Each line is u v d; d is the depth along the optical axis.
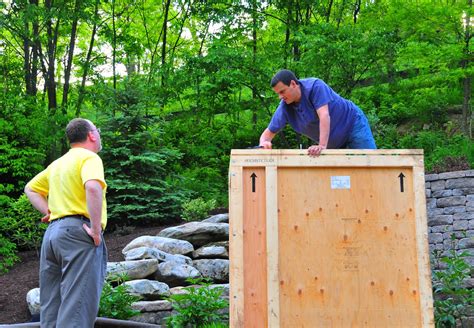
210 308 6.69
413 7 14.35
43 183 4.76
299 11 17.56
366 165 4.01
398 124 16.89
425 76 15.69
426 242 3.95
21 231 10.47
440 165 11.58
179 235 9.15
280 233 3.97
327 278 3.94
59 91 19.20
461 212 9.27
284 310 3.90
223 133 17.36
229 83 15.25
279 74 4.72
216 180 15.32
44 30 18.55
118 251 9.23
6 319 7.16
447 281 7.04
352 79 14.83
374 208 4.00
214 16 17.11
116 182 10.98
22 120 12.88
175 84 15.82
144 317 6.96
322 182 4.02
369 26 15.02
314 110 4.80
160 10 21.73
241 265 3.94
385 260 3.96
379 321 3.90
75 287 4.27
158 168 11.69
